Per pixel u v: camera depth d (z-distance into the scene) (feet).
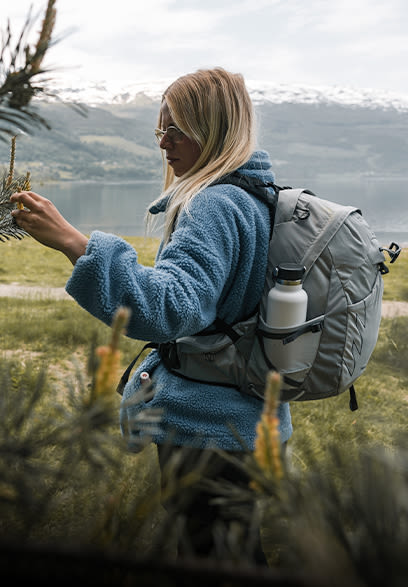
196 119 5.56
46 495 2.09
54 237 4.76
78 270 4.51
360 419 13.11
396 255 5.65
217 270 4.98
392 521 1.84
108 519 2.18
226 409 5.45
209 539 4.33
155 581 1.60
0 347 23.21
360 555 1.74
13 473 2.05
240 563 2.10
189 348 5.53
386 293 28.22
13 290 43.39
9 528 2.06
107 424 2.13
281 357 5.36
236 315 5.45
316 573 1.73
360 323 5.45
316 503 2.07
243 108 5.62
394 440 2.21
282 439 5.80
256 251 5.44
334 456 2.30
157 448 5.54
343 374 5.43
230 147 5.52
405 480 1.96
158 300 4.63
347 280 5.40
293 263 5.43
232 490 2.51
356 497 1.96
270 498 2.26
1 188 5.05
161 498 2.32
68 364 21.45
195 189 5.41
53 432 2.09
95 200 429.38
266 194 5.56
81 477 2.18
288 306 5.23
